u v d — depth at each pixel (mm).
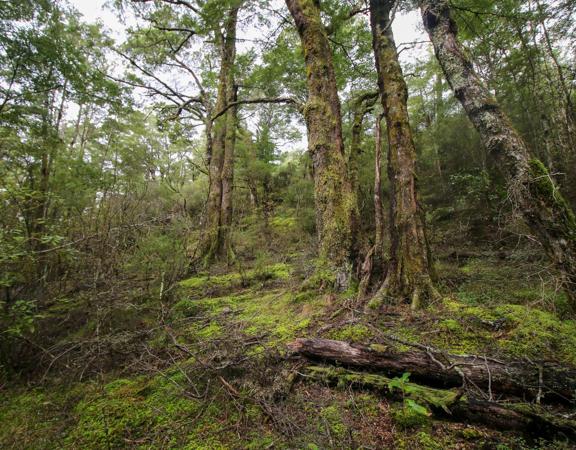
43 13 6715
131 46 12484
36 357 3734
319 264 5016
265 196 19312
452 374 2375
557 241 3334
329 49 5754
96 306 4492
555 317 3248
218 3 7461
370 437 2039
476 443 1911
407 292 4062
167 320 4789
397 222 4438
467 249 7812
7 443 2463
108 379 3330
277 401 2510
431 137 14461
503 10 7023
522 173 3594
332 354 2844
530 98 10375
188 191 18094
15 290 4039
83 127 15617
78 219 5863
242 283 7285
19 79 6730
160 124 11070
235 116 11969
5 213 4094
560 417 1903
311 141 5477
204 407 2553
